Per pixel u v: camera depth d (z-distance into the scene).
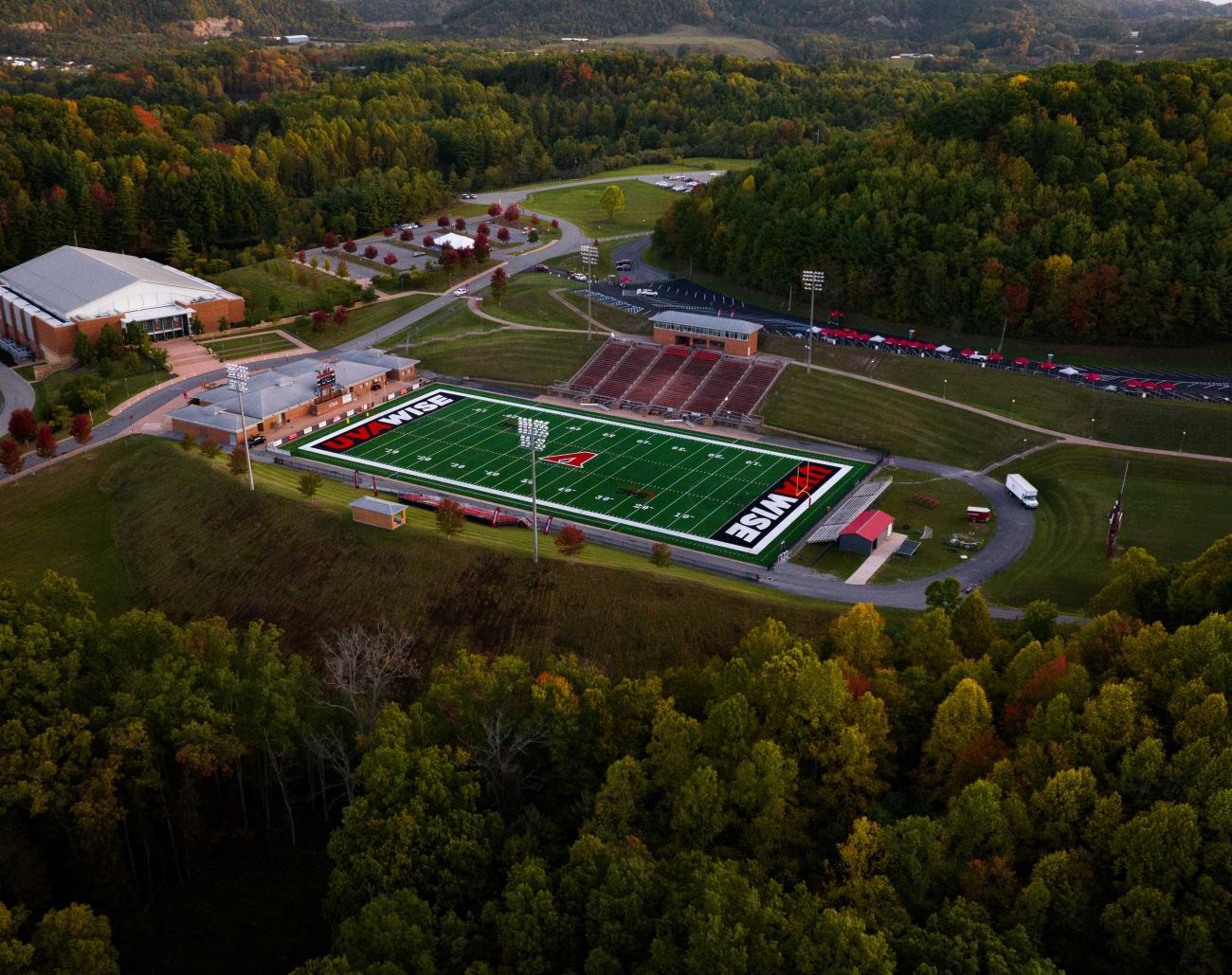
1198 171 182.50
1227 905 51.25
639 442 158.75
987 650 81.44
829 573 116.62
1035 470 140.88
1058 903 53.22
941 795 64.12
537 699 68.88
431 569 106.56
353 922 54.41
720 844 61.53
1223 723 60.03
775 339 186.12
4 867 63.09
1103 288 168.75
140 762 66.69
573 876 55.12
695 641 96.19
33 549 125.19
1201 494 128.75
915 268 186.75
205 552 118.06
